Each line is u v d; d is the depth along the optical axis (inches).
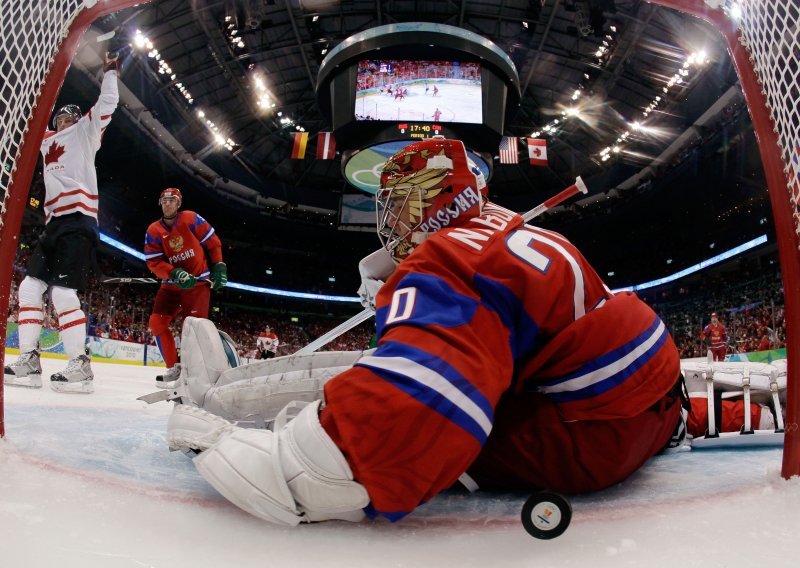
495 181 1284.4
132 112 876.6
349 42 664.4
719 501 48.3
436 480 39.6
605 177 1181.7
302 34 931.3
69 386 177.2
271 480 42.1
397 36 643.5
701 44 802.8
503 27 937.5
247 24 832.9
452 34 644.1
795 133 48.4
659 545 38.4
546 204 88.4
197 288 207.5
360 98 666.2
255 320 1349.7
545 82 1042.1
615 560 36.2
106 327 748.6
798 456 48.8
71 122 168.2
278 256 1387.8
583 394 49.4
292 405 56.7
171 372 216.5
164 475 60.3
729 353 829.8
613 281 1309.1
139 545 37.1
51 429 86.9
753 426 86.7
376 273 73.6
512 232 49.3
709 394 83.4
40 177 777.6
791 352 48.9
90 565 32.9
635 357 50.8
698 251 1139.9
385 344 41.8
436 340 40.6
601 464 53.1
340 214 1228.5
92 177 166.4
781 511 43.2
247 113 1087.0
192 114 1021.2
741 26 55.2
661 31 824.3
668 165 1054.4
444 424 38.7
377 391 39.5
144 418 116.4
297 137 799.7
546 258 48.1
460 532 43.6
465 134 674.8
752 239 980.6
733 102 879.7
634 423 52.7
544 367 49.6
